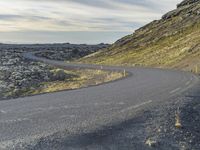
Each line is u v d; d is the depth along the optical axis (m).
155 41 112.19
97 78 45.66
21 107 14.84
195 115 13.86
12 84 38.09
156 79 32.75
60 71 49.94
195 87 23.66
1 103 16.30
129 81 31.03
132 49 117.00
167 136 10.37
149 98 17.80
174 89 22.44
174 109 14.31
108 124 11.19
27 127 10.74
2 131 10.21
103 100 17.14
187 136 10.75
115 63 101.00
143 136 10.12
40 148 8.57
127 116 12.55
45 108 14.50
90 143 9.19
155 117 12.65
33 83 41.00
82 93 20.86
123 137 9.88
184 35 100.62
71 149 8.63
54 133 9.96
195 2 137.88
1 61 77.56
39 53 165.50
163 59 79.19
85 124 11.15
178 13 132.00
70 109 14.19
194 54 67.50
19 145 8.77
